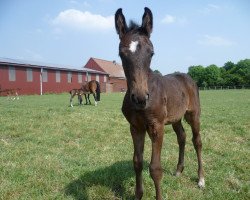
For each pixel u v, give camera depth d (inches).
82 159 65.9
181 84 55.2
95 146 79.2
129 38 39.1
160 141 42.3
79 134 94.5
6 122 112.3
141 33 40.5
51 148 76.5
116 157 67.5
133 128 44.3
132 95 37.2
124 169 58.1
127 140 86.0
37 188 49.8
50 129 100.5
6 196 46.4
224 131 97.1
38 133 94.5
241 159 66.3
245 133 94.2
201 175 54.1
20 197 46.4
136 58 37.6
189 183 54.6
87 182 52.0
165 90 45.4
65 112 144.3
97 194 48.1
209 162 65.2
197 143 56.9
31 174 54.8
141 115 41.2
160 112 41.9
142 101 36.9
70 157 67.4
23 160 63.4
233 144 79.9
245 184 52.2
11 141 85.3
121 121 119.3
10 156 66.4
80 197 47.2
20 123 109.4
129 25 42.4
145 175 54.8
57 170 57.4
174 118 49.8
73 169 58.0
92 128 102.4
